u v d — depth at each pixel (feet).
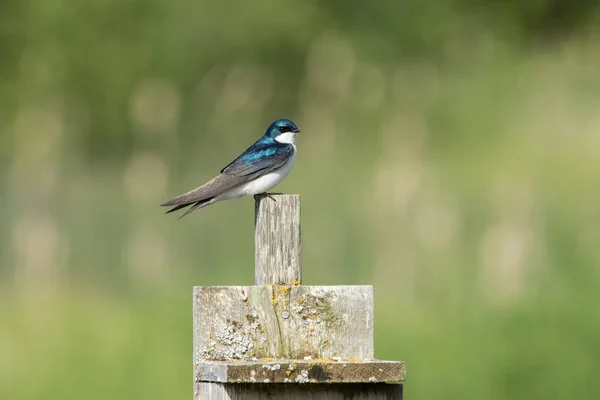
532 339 34.37
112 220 47.55
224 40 76.74
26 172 53.42
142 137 59.36
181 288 41.93
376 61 76.79
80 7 77.51
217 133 61.57
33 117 59.47
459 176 50.96
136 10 78.59
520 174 51.21
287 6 79.05
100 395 34.09
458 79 72.13
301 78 74.28
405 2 80.59
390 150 50.26
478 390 32.94
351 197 47.42
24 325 37.40
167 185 49.85
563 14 85.87
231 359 19.97
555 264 40.42
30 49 76.23
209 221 46.65
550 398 32.81
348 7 80.48
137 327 37.04
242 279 42.83
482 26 80.59
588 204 45.44
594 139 56.80
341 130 59.00
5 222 47.55
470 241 43.47
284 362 18.80
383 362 19.02
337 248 44.11
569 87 67.97
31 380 34.17
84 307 39.55
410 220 45.01
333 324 20.26
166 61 75.92
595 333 34.19
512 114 64.18
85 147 66.44
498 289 39.99
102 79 73.67
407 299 40.42
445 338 35.24
